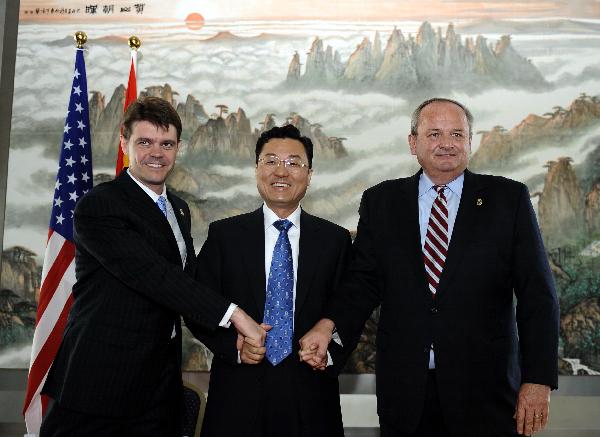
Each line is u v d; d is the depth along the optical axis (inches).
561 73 159.6
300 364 89.7
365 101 160.9
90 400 81.4
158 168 90.7
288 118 161.3
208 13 164.6
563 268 154.6
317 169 159.9
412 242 93.0
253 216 99.2
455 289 88.8
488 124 159.0
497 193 93.4
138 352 84.2
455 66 160.9
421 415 87.7
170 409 89.0
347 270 99.0
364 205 102.0
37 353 124.3
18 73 164.9
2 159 162.6
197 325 91.7
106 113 163.0
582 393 151.9
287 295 92.0
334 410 91.8
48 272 128.5
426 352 88.2
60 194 133.3
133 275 83.4
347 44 162.6
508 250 90.1
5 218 160.9
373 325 154.9
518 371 90.8
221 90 162.6
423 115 95.9
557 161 157.4
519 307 90.1
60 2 166.4
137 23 164.9
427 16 162.4
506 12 161.8
